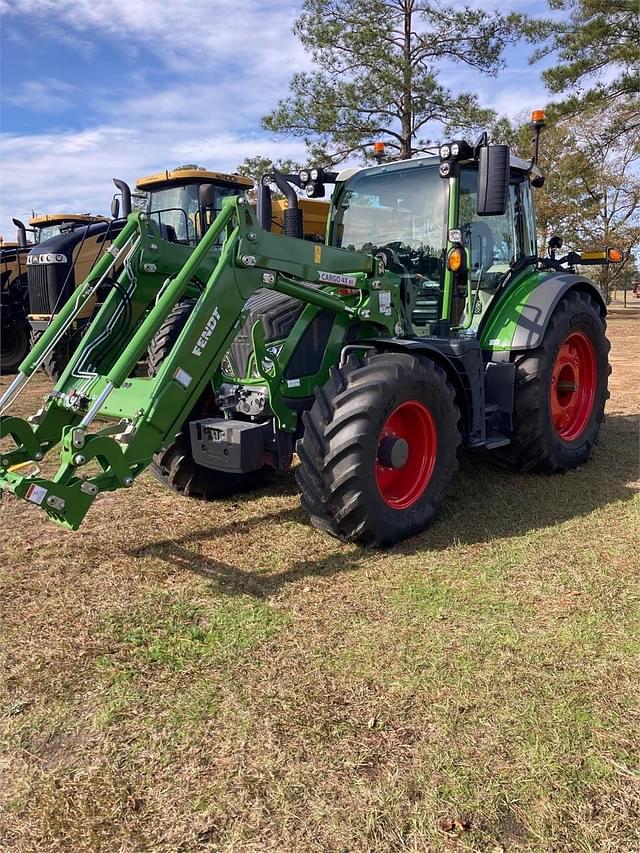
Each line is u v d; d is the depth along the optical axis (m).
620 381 9.27
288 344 3.81
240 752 2.17
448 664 2.62
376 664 2.62
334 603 3.10
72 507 2.95
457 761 2.12
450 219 4.38
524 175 5.13
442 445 3.92
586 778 2.06
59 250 9.05
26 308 10.97
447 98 17.95
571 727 2.27
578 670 2.58
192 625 2.93
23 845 1.86
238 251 3.37
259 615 3.00
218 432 3.56
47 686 2.53
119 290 3.81
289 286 3.65
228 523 4.11
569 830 1.88
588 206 24.39
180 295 3.37
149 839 1.87
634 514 4.18
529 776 2.06
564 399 5.21
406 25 18.11
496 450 5.00
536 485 4.77
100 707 2.40
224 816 1.94
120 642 2.81
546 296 4.76
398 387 3.55
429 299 4.61
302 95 18.41
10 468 3.33
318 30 17.61
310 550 3.69
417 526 3.78
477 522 4.07
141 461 3.15
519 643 2.76
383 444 3.62
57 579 3.39
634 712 2.34
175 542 3.83
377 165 4.89
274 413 3.76
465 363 4.18
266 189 4.67
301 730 2.27
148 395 3.18
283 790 2.02
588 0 19.14
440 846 1.84
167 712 2.37
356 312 4.05
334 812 1.94
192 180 9.67
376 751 2.17
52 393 3.57
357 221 5.01
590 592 3.18
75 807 1.98
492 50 17.97
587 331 5.16
